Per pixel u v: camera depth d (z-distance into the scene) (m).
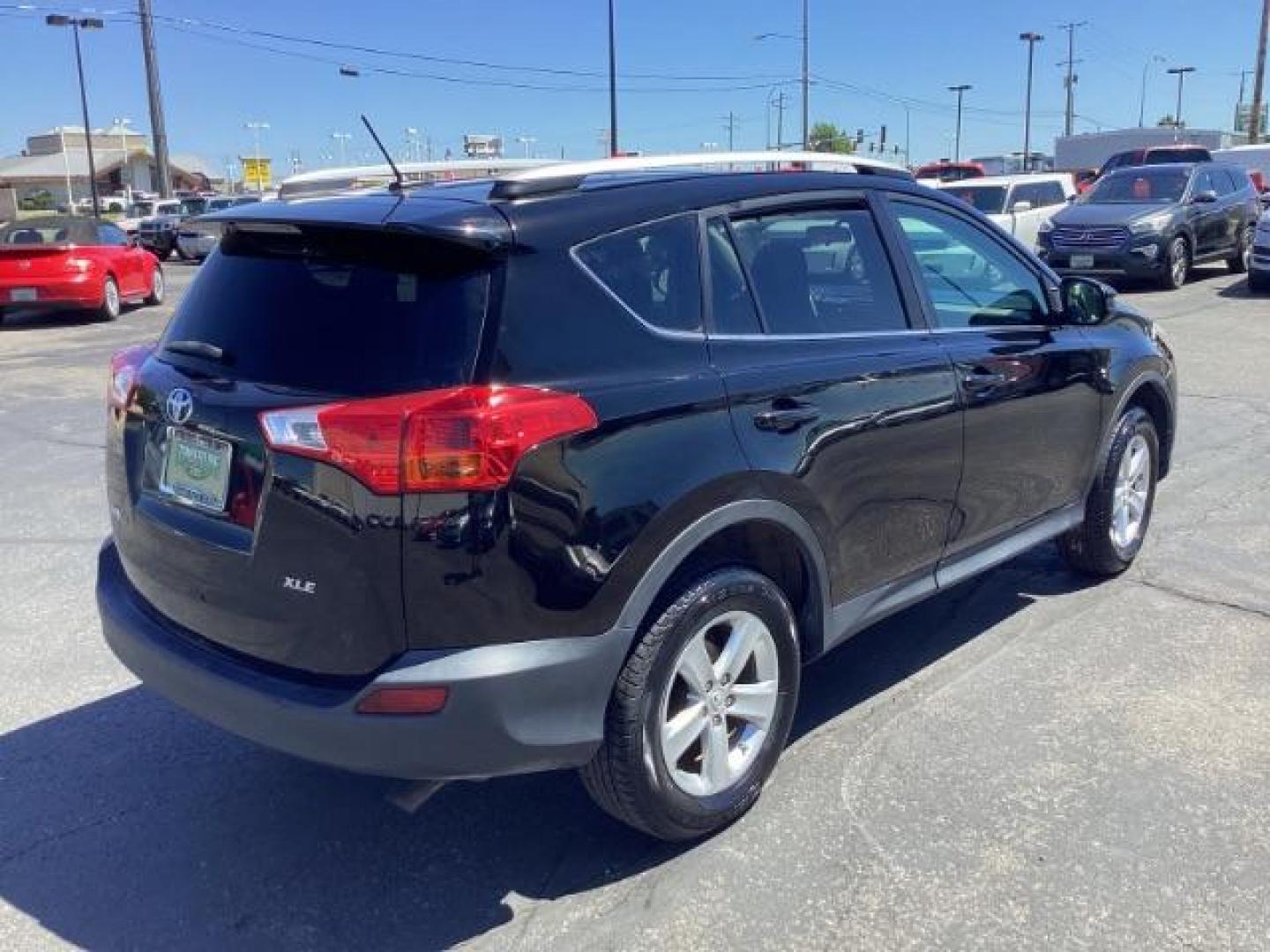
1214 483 7.02
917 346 4.02
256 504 2.95
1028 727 4.04
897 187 4.22
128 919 3.15
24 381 11.81
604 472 2.96
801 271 3.72
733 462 3.23
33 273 16.88
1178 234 17.38
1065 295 4.86
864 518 3.77
